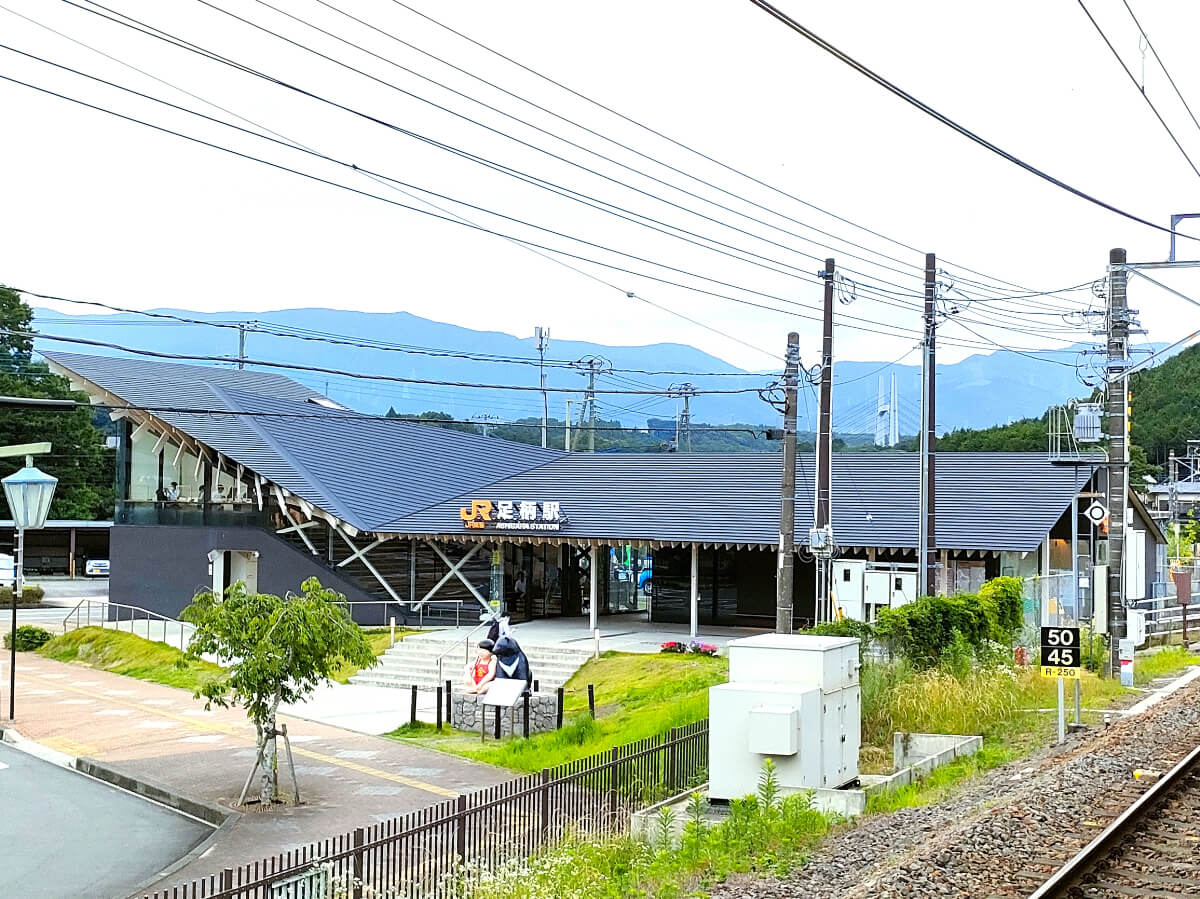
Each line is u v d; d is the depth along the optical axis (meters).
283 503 39.44
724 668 28.44
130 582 45.06
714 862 12.32
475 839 13.67
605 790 15.38
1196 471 82.12
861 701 19.80
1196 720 19.53
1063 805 13.33
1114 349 28.03
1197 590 48.38
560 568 43.41
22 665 37.38
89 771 22.52
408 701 29.77
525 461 49.09
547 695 26.44
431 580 40.59
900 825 13.77
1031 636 28.78
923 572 28.77
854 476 38.28
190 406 43.88
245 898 11.70
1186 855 11.21
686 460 42.78
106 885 15.41
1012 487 35.38
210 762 22.56
